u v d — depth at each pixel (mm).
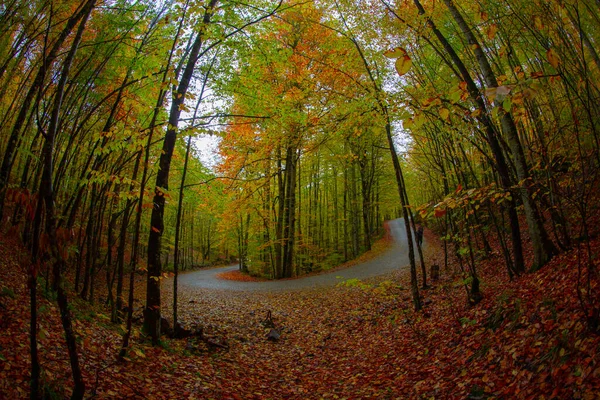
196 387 5062
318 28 9859
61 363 4270
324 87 8719
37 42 6605
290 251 21406
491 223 12805
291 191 21156
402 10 7406
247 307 12273
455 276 11000
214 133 5539
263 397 5355
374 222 38031
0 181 4133
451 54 6414
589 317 3650
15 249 7453
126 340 5059
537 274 6629
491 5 5715
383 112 7320
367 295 12062
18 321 4777
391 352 6871
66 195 9391
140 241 20188
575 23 3666
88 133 8320
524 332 4648
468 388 4273
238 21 6859
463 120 6902
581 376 3158
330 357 7355
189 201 12164
